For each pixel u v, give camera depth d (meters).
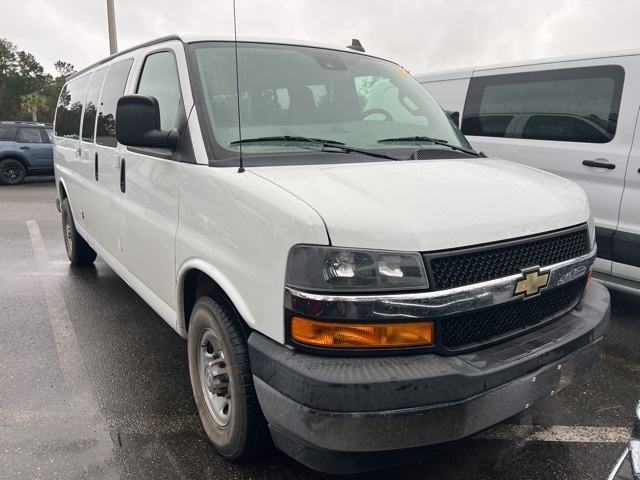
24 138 15.15
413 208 2.14
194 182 2.71
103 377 3.65
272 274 2.13
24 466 2.71
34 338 4.27
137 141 2.82
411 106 3.61
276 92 3.06
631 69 4.67
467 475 2.66
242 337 2.46
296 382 2.00
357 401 1.92
